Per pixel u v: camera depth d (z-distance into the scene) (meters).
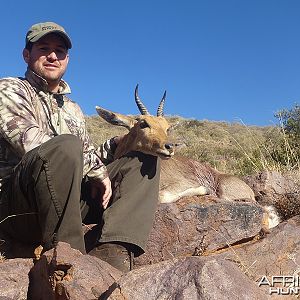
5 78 1.46
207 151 4.58
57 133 1.50
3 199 1.39
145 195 1.39
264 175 2.22
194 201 1.57
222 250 1.52
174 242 1.48
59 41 1.52
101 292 0.97
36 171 1.24
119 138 1.94
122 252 1.33
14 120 1.37
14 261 1.10
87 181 1.48
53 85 1.54
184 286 0.94
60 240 1.24
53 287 0.98
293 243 1.45
